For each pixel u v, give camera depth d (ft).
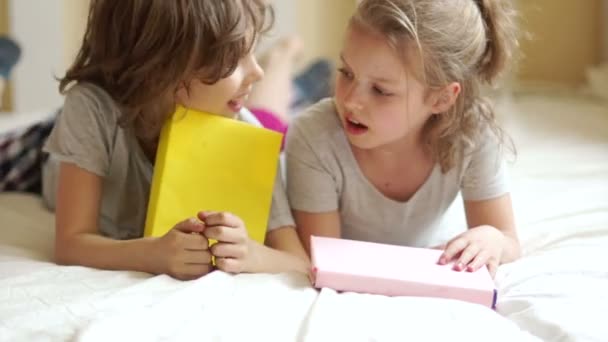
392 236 6.07
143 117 5.62
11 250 5.60
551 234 6.08
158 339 4.53
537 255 5.75
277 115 8.18
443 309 4.86
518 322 4.86
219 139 5.59
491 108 5.94
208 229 5.16
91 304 4.78
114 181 5.81
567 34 11.87
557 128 9.07
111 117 5.65
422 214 6.03
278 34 10.82
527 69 11.98
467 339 4.58
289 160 6.02
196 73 5.44
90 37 5.68
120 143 5.67
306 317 4.72
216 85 5.51
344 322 4.66
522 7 11.38
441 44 5.53
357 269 5.12
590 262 5.47
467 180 5.99
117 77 5.63
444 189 5.99
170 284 5.06
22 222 6.19
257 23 5.56
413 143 5.84
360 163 5.90
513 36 6.00
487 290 5.05
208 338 4.52
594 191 7.05
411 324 4.68
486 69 5.90
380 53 5.39
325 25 11.19
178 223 5.23
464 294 5.06
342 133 5.92
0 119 8.82
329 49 11.27
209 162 5.56
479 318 4.79
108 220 5.93
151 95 5.51
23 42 9.21
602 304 4.94
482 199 5.99
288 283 5.14
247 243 5.26
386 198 5.96
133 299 4.86
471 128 5.85
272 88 8.84
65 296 4.90
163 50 5.42
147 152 5.80
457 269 5.24
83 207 5.54
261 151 5.67
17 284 5.02
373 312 4.79
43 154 6.88
